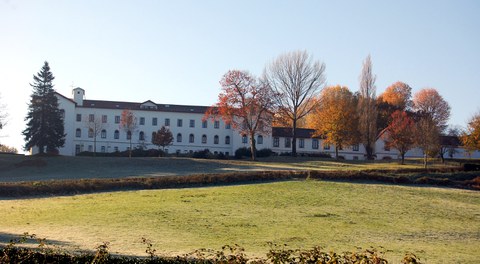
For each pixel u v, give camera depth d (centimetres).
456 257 2375
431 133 8356
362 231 3114
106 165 7512
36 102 8875
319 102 10612
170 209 3672
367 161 9119
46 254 1479
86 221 3142
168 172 6700
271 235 2845
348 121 9494
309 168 7406
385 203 4325
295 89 9988
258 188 4859
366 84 9675
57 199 4175
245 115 9206
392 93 13488
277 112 9775
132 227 2961
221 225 3128
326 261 1255
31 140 8881
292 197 4409
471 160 9506
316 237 2830
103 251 1463
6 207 3725
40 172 6838
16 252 1515
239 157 9538
